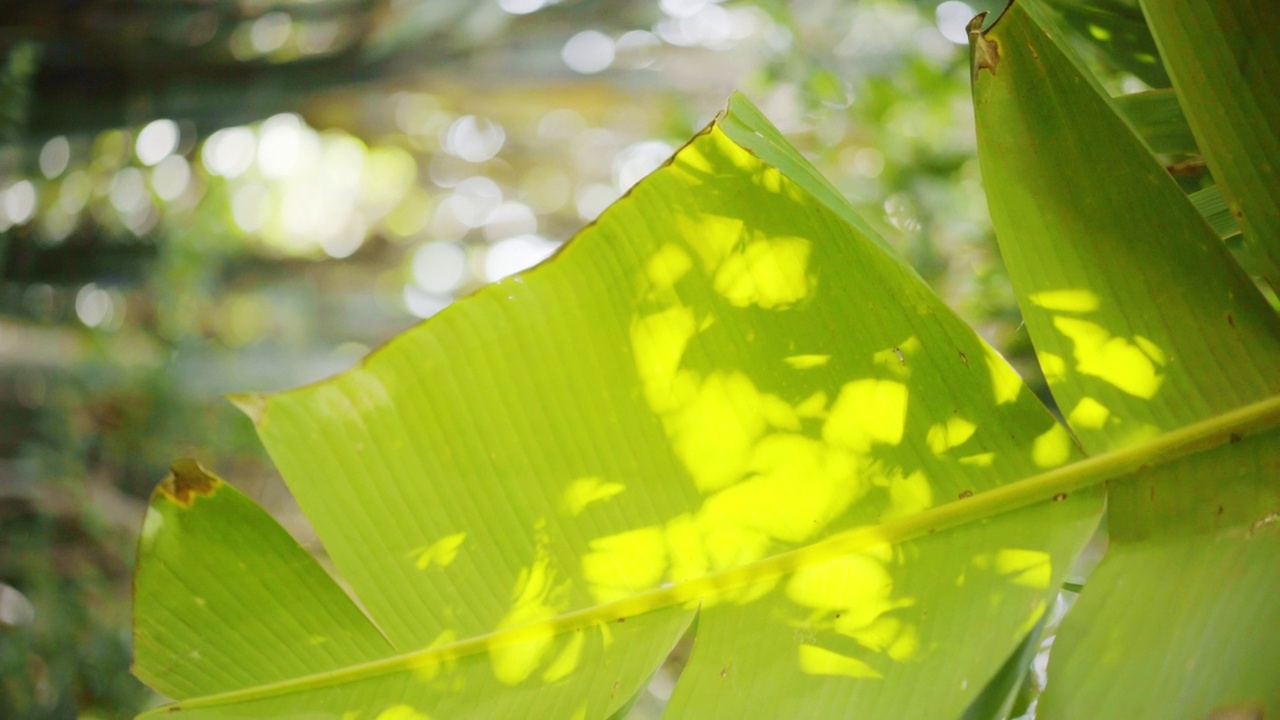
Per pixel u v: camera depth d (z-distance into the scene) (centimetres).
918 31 216
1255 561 83
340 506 92
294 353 546
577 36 430
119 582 344
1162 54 88
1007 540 88
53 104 351
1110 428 89
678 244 92
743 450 91
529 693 90
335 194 643
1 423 371
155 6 337
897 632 88
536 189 713
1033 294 90
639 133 574
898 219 194
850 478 91
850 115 212
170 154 407
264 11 353
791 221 91
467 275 728
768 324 91
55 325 401
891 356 91
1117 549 87
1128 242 89
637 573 91
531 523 92
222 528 92
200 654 93
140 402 394
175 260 422
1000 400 90
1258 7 86
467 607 92
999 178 90
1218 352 88
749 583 91
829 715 86
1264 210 88
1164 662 82
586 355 92
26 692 298
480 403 92
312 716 92
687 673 89
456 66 422
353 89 421
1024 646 86
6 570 326
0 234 394
